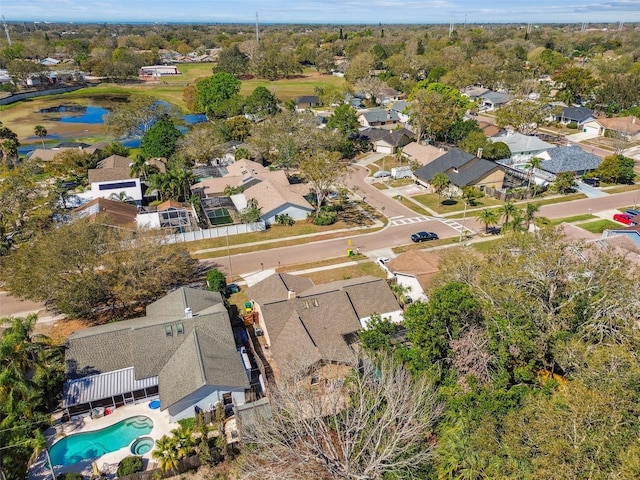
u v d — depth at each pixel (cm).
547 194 7738
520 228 5938
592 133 11306
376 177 8700
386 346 3481
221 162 9356
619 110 12544
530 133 11344
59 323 4484
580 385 2336
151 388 3519
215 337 3753
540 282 3434
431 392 2902
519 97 12394
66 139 11500
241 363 3609
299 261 5709
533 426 2298
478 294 3491
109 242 4581
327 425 2956
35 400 3172
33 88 17625
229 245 6150
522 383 2941
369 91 15162
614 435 2098
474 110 13362
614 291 3259
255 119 12250
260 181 7700
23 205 5994
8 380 3022
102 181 7569
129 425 3325
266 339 4078
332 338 3869
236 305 4762
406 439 2623
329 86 16000
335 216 6981
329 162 6738
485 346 3094
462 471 2425
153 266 4572
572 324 3234
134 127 10950
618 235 5281
